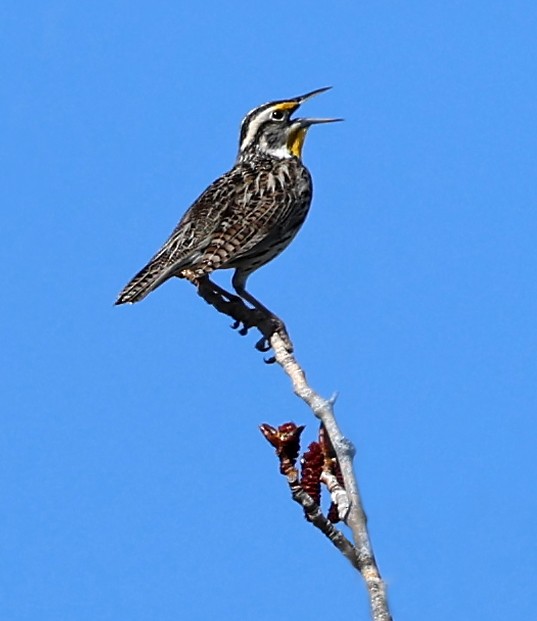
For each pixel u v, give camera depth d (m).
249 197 12.27
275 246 12.36
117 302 11.11
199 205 12.16
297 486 5.87
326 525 5.78
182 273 11.63
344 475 5.84
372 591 5.61
